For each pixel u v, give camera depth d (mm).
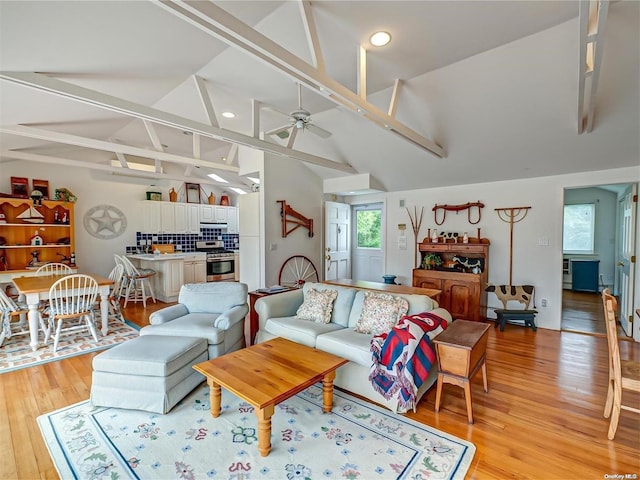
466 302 4793
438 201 5602
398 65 2930
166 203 7246
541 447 2080
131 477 1812
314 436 2188
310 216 6188
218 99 3729
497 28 2438
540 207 4688
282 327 3264
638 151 3719
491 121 3695
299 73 2041
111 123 4453
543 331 4523
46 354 3508
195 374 2771
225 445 2080
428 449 2059
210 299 3633
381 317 2996
